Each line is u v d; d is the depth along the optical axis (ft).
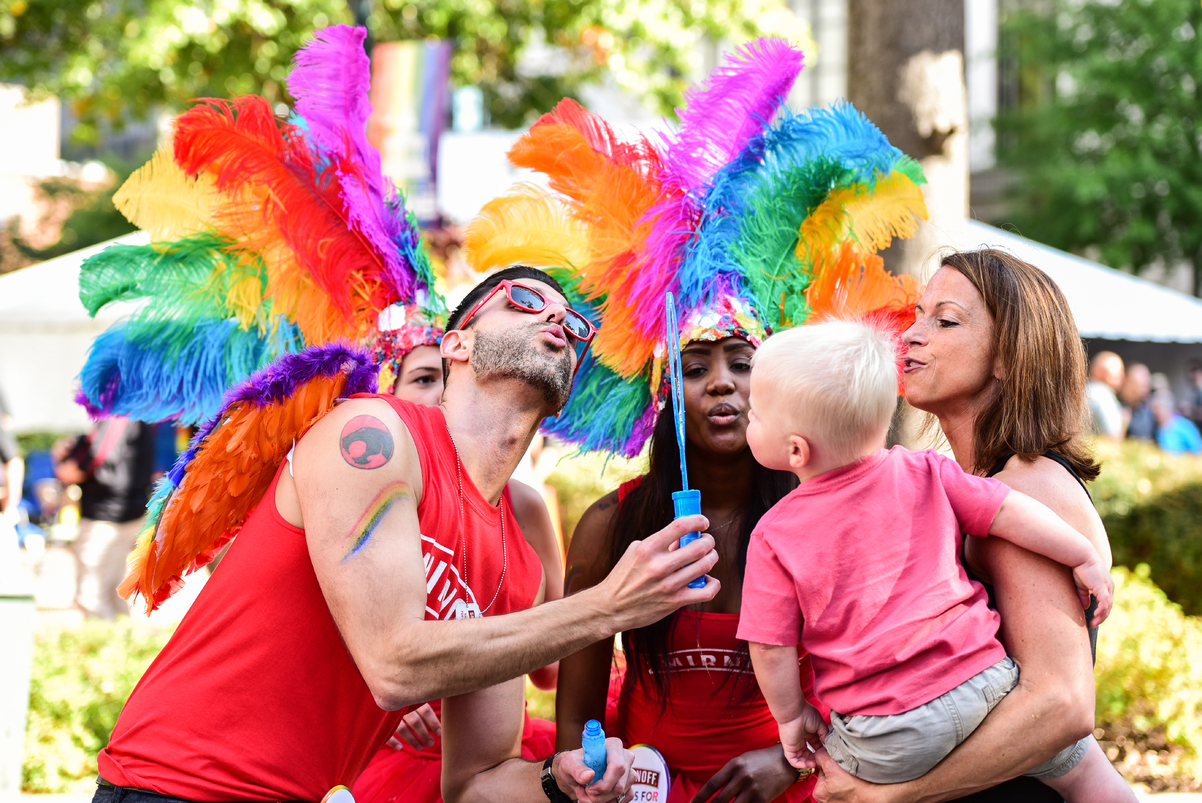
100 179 74.33
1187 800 13.39
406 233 8.32
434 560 6.26
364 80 7.75
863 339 5.98
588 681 7.42
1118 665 15.51
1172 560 22.66
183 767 5.89
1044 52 55.62
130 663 15.96
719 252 7.47
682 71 36.94
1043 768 5.90
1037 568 5.63
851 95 16.07
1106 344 47.57
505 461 6.72
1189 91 51.70
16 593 11.84
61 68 36.45
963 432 6.39
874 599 5.68
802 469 6.05
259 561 6.10
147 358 7.61
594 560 7.73
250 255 7.59
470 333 6.77
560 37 38.11
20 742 11.82
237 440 6.18
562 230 8.14
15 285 26.04
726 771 6.69
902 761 5.50
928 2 15.42
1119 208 53.47
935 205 15.47
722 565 7.41
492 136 25.29
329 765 6.21
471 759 6.92
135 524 23.65
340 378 6.40
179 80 33.91
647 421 8.05
